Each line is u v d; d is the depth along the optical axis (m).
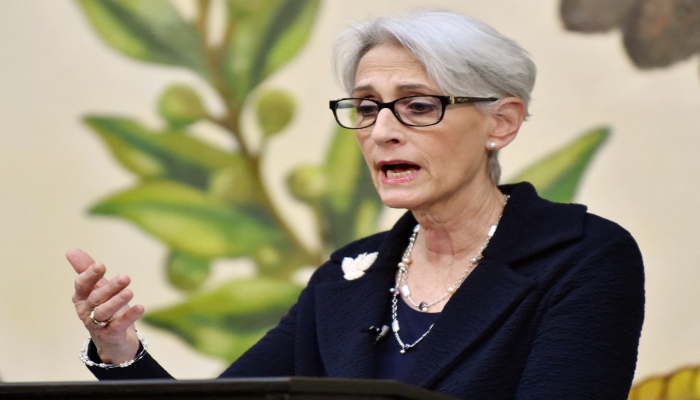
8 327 13.57
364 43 8.60
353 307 8.73
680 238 12.81
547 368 7.32
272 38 13.92
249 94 13.91
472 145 8.41
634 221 12.96
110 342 8.16
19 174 13.77
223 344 13.58
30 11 13.92
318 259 13.71
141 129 13.86
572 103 13.24
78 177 13.79
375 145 8.41
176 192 13.80
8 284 13.62
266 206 13.79
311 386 5.42
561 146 13.21
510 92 8.43
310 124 13.84
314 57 13.86
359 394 5.52
